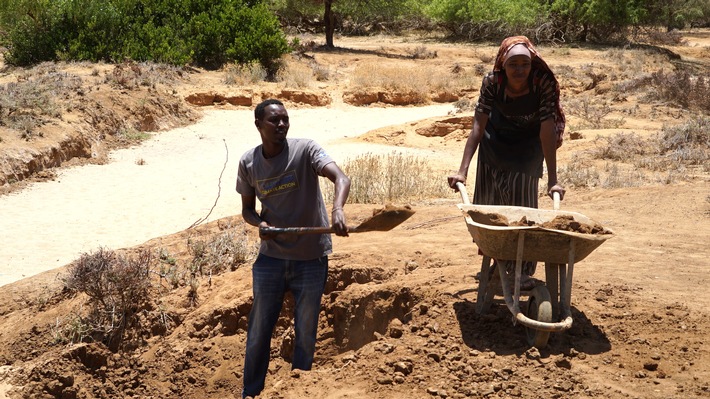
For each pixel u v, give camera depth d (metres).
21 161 14.08
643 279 5.78
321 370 4.54
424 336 4.82
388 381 4.23
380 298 5.88
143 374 5.84
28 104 16.67
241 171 4.77
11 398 5.30
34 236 10.48
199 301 6.67
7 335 6.33
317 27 46.12
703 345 4.49
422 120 20.94
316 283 4.73
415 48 36.59
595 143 15.60
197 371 5.89
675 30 54.75
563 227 4.45
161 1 27.77
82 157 16.05
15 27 25.62
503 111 5.11
